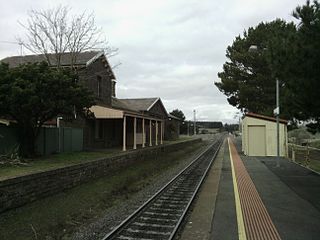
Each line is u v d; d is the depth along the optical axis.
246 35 47.62
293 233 8.55
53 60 27.48
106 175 18.81
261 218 9.95
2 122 17.39
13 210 11.05
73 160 17.55
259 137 31.34
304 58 11.89
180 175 20.25
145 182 18.09
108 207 12.86
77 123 26.41
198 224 9.91
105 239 8.52
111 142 32.97
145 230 9.52
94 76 29.03
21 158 16.78
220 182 16.66
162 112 56.19
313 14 11.72
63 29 26.33
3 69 16.53
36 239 9.02
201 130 154.50
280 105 25.39
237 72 46.09
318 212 10.59
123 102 44.81
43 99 16.50
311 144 38.34
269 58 14.27
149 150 28.38
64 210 11.73
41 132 20.06
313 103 12.91
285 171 20.17
